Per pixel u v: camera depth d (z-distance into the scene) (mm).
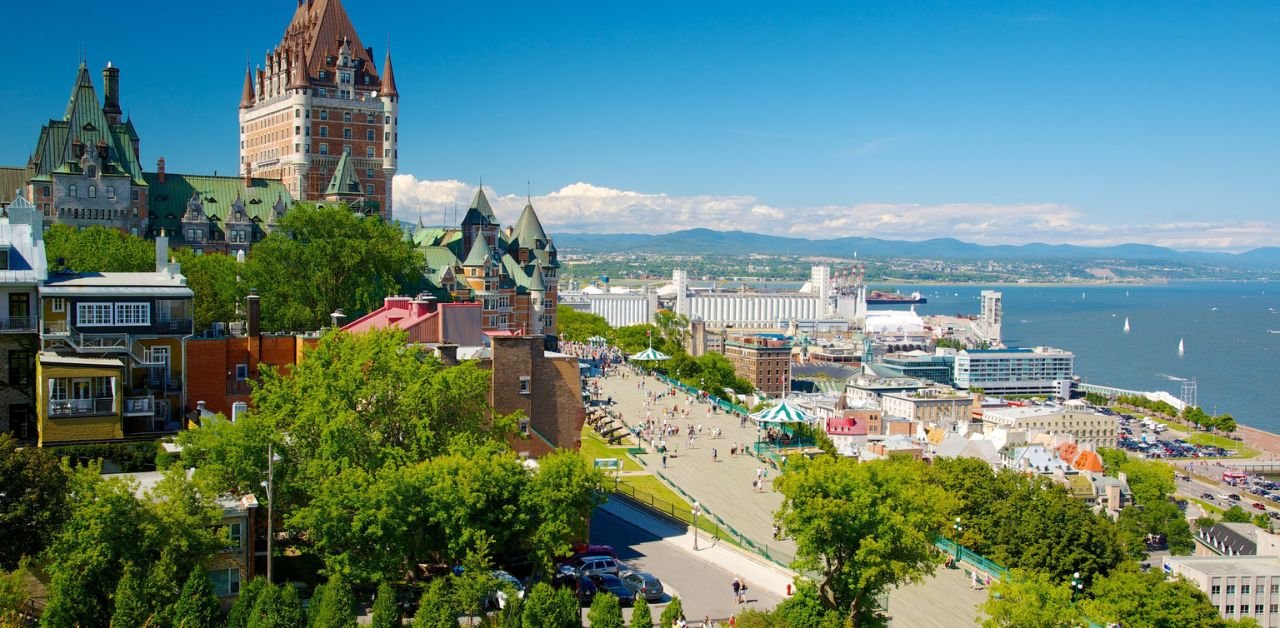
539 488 87562
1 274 105500
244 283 171375
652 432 197000
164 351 111500
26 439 103500
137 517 74812
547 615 74750
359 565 81750
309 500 90125
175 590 73188
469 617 79312
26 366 104875
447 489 82812
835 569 96375
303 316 169625
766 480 166750
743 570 108938
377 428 94125
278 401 96188
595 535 120375
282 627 70812
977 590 124188
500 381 112250
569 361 117688
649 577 96000
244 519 82125
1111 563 160000
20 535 74250
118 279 114312
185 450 89812
